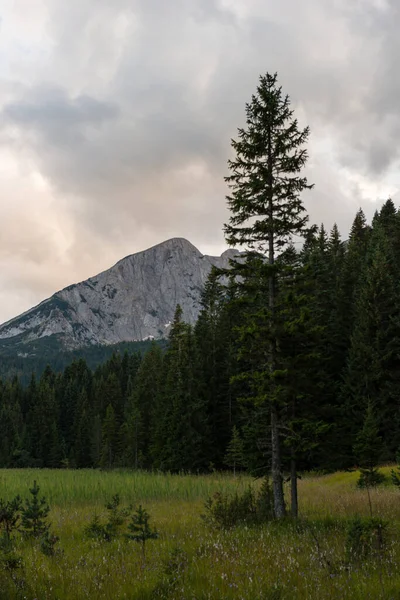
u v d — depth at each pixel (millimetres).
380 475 25016
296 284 15508
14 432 103250
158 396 61312
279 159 15883
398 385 38344
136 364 140375
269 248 15641
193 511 18453
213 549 8969
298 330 15008
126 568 7445
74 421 105312
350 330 46938
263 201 15508
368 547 7969
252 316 15125
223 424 52938
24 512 11891
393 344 41250
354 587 5957
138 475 39344
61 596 6023
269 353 15141
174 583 6355
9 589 6172
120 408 96688
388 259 51375
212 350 56281
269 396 14625
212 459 51188
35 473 44906
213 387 54156
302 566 7211
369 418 26953
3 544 8562
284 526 12359
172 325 58719
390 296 43031
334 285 50719
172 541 10500
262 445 16719
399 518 13031
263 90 16062
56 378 137625
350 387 39000
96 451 90812
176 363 54000
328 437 16781
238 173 16109
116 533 12516
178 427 49281
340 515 14367
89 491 25891
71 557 8875
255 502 14742
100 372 149625
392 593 5699
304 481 33562
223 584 6230
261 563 7551
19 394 133125
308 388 16078
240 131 16203
